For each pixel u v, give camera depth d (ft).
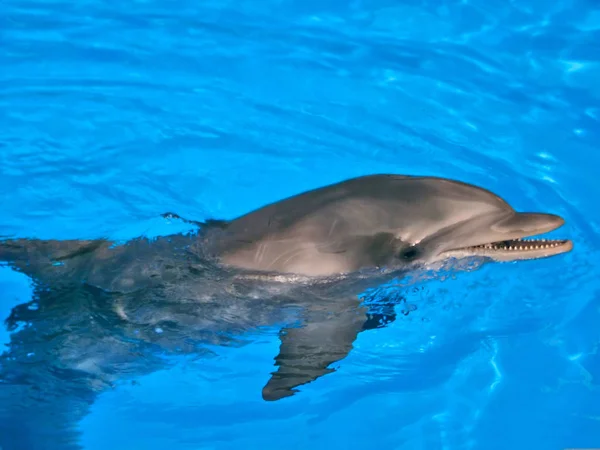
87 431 19.12
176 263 20.10
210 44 31.40
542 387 20.25
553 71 30.76
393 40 32.07
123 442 18.95
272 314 20.26
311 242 19.85
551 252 20.86
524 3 33.91
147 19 32.53
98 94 28.71
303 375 18.83
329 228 20.03
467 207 20.52
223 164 26.48
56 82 29.09
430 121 28.48
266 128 27.91
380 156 27.02
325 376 20.61
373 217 20.17
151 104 28.53
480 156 27.09
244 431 19.27
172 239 20.89
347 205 20.38
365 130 28.04
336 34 32.24
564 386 20.25
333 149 27.25
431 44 31.96
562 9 33.63
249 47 31.35
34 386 19.49
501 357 20.99
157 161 26.40
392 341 21.49
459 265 21.12
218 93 29.19
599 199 25.59
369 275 20.40
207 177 25.99
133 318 19.62
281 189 25.76
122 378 20.15
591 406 19.77
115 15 32.68
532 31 32.58
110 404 19.80
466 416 19.62
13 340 19.84
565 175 26.48
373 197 20.57
